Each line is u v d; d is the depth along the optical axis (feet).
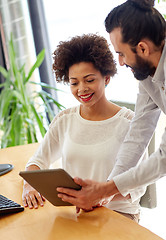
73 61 5.67
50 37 11.87
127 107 6.63
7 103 10.67
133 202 5.74
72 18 11.30
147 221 9.37
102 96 5.94
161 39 4.53
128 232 4.39
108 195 4.95
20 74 10.93
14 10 11.93
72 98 12.05
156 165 4.91
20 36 12.12
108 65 5.70
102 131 5.88
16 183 6.06
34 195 5.49
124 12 4.58
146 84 5.22
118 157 5.55
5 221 4.88
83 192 4.77
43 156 6.40
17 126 10.56
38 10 11.57
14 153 7.47
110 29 4.75
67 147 6.01
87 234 4.40
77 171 5.92
